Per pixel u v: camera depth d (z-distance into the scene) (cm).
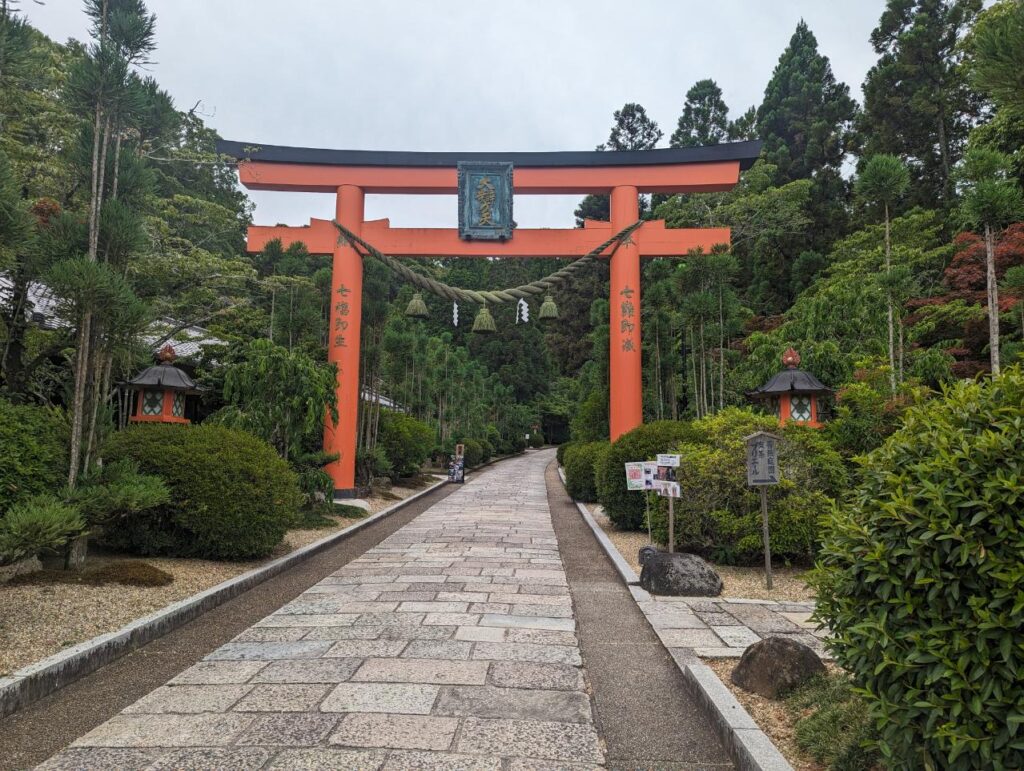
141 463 704
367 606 589
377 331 1653
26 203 527
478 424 3562
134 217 629
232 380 1038
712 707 345
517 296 933
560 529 1159
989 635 202
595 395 1741
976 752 201
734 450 778
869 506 255
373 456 1556
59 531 454
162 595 568
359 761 293
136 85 623
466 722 339
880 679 233
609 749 316
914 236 2106
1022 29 277
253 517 725
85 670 411
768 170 2773
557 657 446
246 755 299
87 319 590
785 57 3412
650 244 1362
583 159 1366
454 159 1380
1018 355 265
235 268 1302
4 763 294
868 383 942
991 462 218
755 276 2755
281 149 1364
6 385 812
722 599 604
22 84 864
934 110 2439
